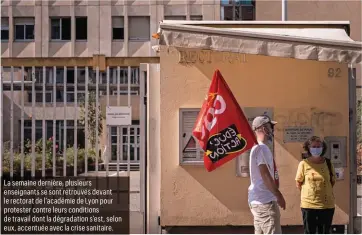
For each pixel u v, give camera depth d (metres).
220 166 7.73
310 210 6.89
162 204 7.86
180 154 7.83
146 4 32.97
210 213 7.83
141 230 8.69
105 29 33.16
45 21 33.62
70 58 8.68
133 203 9.65
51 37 33.84
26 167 10.70
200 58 7.86
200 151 7.84
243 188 7.81
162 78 7.87
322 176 6.89
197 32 7.06
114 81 11.69
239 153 6.93
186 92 7.87
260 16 28.73
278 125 7.84
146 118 8.34
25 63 8.73
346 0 27.58
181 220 7.85
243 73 7.85
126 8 33.00
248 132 6.95
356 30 27.19
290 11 28.12
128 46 33.06
